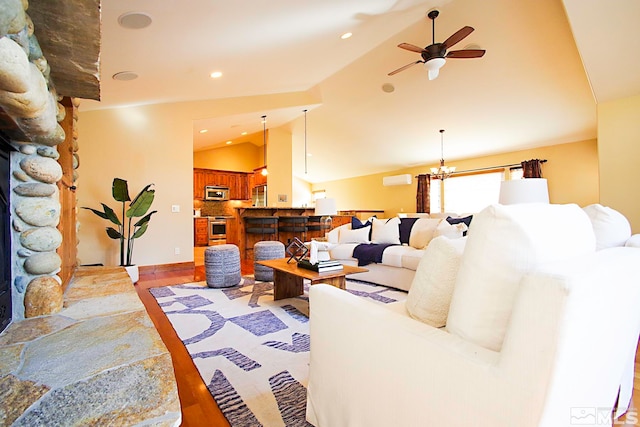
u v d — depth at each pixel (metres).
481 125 6.18
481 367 0.81
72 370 1.17
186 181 5.13
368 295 3.57
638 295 1.13
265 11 2.63
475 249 0.93
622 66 2.87
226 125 6.27
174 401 1.02
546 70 4.47
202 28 2.71
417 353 0.96
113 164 4.60
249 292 3.74
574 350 0.74
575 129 5.77
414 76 5.16
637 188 3.27
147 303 3.29
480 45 4.25
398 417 1.02
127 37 2.68
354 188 11.06
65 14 1.25
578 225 1.11
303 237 7.25
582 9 2.42
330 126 7.55
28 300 1.70
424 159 8.47
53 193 1.81
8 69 0.99
